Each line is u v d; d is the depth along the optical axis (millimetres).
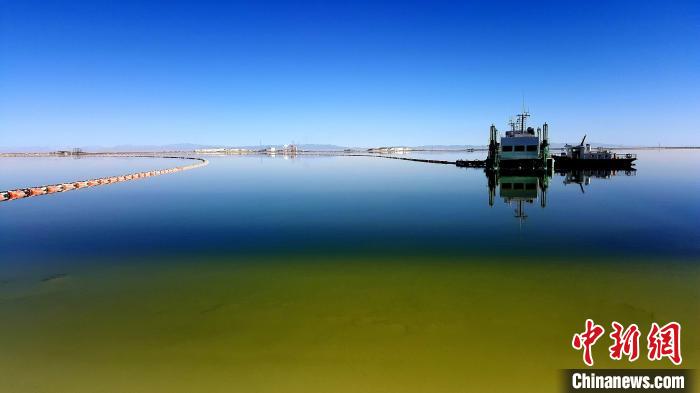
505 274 13984
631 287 12602
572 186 43156
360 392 7559
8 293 12523
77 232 21422
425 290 12477
